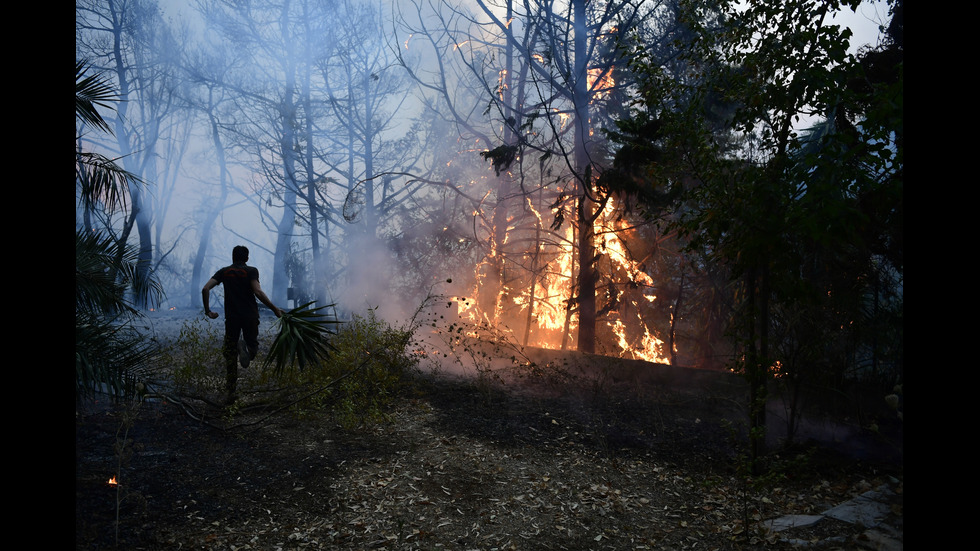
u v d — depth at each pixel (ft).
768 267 15.11
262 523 11.71
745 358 15.72
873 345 20.02
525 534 12.00
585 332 34.60
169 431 16.31
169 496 12.33
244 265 19.15
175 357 24.40
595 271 35.01
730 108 26.50
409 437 17.71
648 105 17.06
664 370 24.30
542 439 18.22
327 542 11.21
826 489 14.42
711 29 29.40
